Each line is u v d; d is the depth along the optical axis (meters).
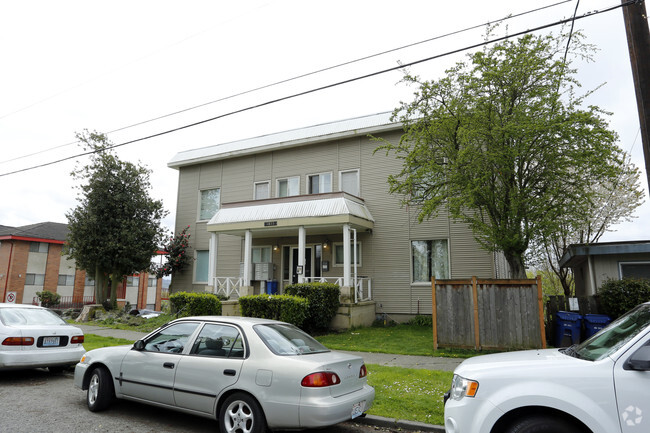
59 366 7.98
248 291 15.61
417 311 15.52
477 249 14.93
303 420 4.24
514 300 9.41
